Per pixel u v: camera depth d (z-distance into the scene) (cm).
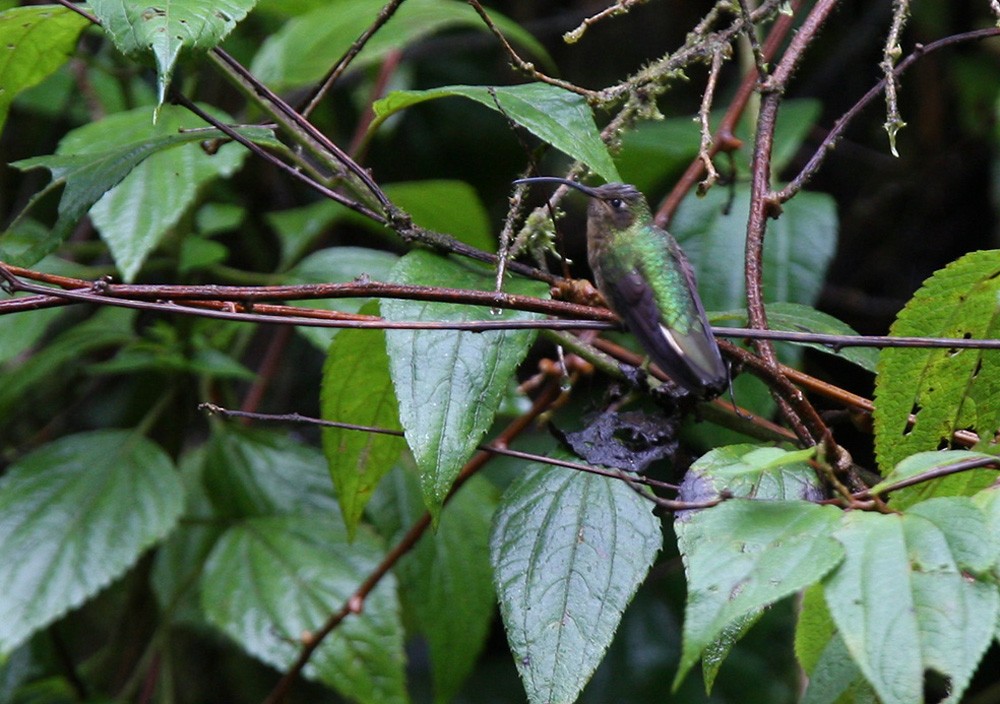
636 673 767
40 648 589
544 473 365
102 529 487
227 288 339
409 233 375
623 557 339
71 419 805
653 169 694
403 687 491
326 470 559
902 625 242
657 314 370
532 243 391
